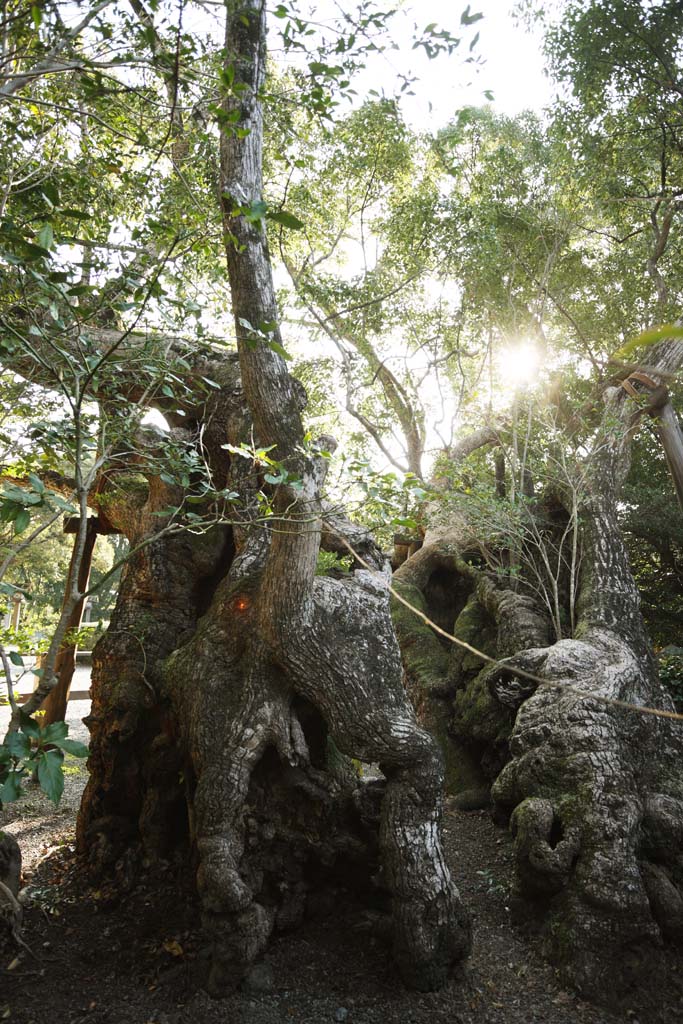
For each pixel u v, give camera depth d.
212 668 5.40
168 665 5.80
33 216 3.10
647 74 11.20
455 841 7.13
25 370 4.26
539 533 9.20
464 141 11.23
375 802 5.30
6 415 4.30
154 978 4.80
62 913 5.61
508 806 6.36
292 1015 4.47
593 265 13.31
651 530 12.26
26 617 6.83
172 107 3.34
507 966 5.18
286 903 5.08
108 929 5.39
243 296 4.60
